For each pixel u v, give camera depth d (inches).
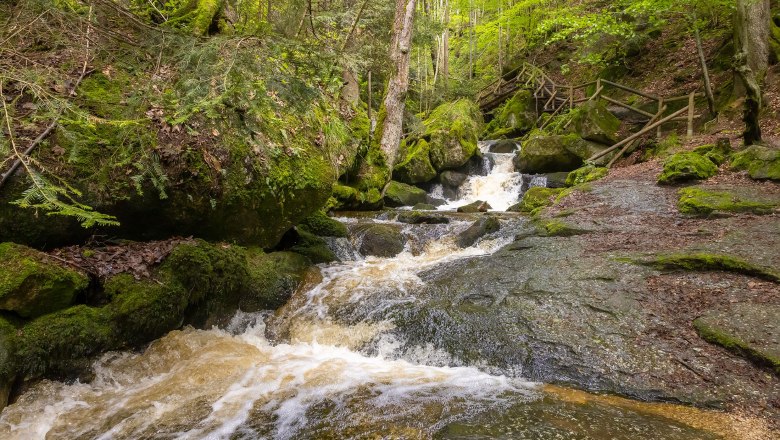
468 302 193.8
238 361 158.7
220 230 200.2
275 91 130.6
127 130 139.1
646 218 257.6
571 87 594.2
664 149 386.0
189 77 120.6
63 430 116.1
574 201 318.0
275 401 131.0
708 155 317.1
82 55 146.3
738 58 299.7
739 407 118.8
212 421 120.5
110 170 159.0
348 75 453.4
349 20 398.9
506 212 364.2
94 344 139.4
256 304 197.8
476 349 161.0
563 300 180.5
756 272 172.4
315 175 219.3
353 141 370.6
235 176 190.2
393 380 145.4
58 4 124.1
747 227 216.8
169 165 169.9
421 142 506.3
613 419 115.2
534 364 148.6
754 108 297.1
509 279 208.7
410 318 183.9
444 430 110.7
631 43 615.5
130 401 130.6
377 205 396.5
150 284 158.7
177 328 167.3
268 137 201.8
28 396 123.3
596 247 227.1
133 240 176.7
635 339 150.9
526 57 838.5
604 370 140.1
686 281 179.2
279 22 294.7
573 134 464.1
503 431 109.2
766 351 131.6
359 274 236.8
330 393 135.8
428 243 286.2
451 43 1072.2
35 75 114.9
